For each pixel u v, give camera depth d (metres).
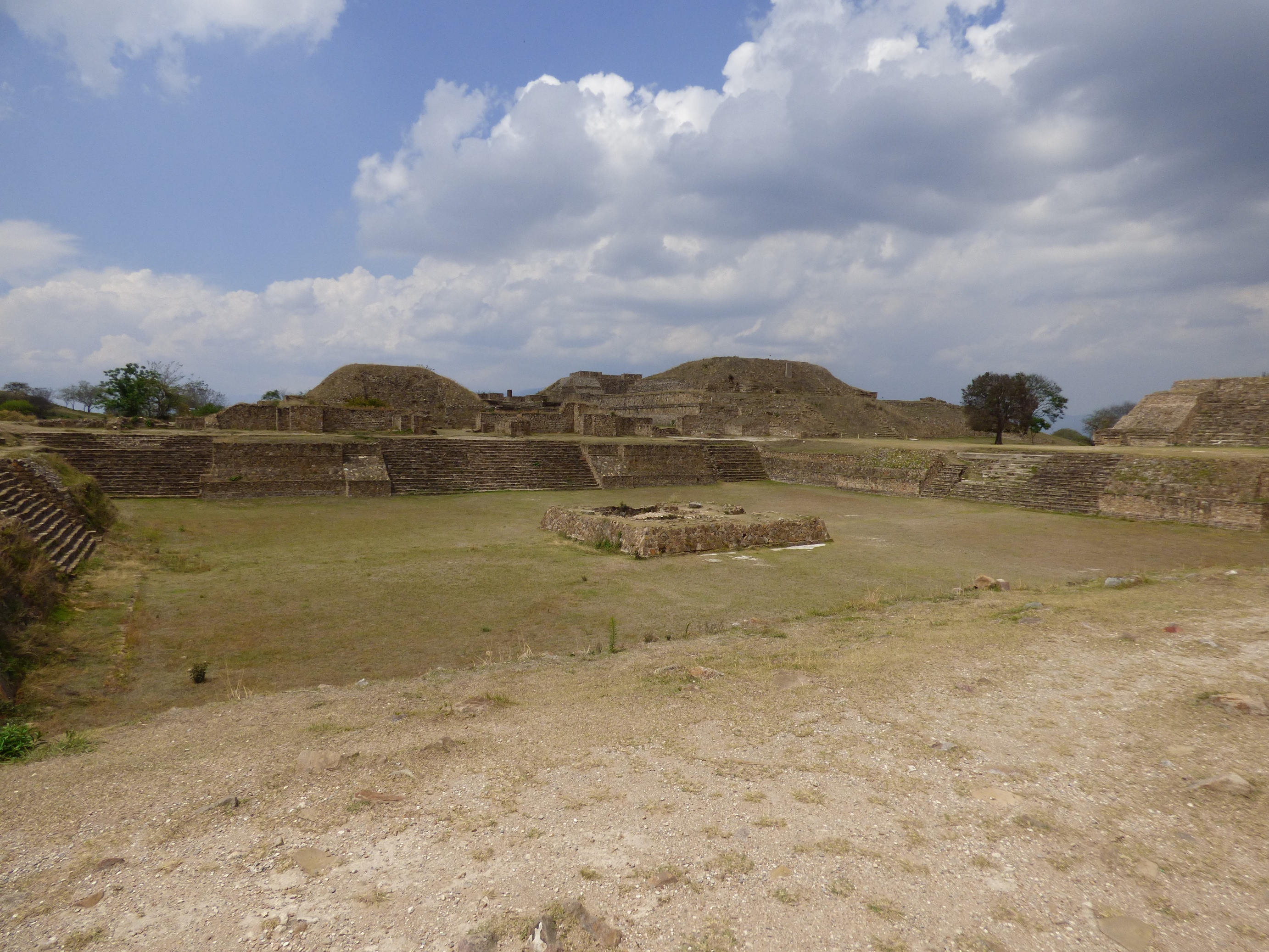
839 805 4.70
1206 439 38.97
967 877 3.85
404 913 3.58
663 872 3.89
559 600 14.09
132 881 3.91
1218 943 3.28
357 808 4.73
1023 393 47.88
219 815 4.70
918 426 74.06
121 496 27.03
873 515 27.59
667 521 20.03
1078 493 29.20
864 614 11.76
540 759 5.58
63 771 5.86
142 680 9.44
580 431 52.66
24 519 15.30
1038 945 3.31
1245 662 7.48
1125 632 8.82
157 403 53.84
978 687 7.01
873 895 3.70
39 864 4.15
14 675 8.87
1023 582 15.02
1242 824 4.24
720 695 7.17
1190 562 18.11
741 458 44.38
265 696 8.48
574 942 3.35
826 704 6.72
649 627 12.21
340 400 58.50
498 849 4.20
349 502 28.70
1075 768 5.13
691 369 86.62
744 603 13.91
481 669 9.37
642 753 5.68
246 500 27.86
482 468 35.81
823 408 72.62
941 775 5.10
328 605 13.46
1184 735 5.60
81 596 12.91
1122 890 3.70
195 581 15.13
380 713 7.19
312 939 3.38
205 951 3.29
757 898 3.69
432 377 64.75
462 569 16.83
